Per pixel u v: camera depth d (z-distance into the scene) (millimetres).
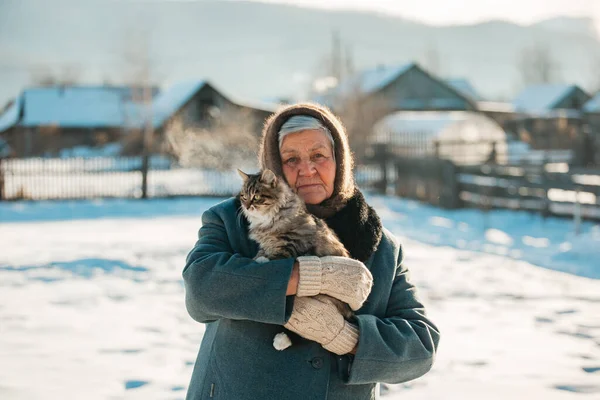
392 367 2836
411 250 12266
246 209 3170
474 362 5953
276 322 2684
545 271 10172
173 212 20219
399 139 34344
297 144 3217
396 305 3162
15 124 57625
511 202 16875
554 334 6816
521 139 47250
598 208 14266
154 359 6047
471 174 18469
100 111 58969
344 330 2770
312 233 3072
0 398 4957
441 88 60062
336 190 3223
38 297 8562
